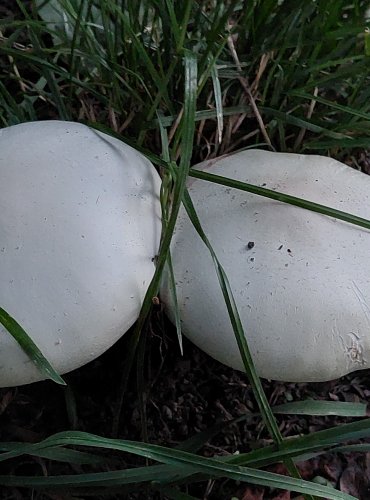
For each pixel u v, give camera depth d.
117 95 0.22
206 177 0.18
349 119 0.23
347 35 0.22
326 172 0.20
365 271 0.18
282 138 0.23
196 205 0.19
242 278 0.18
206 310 0.18
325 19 0.21
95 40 0.23
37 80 0.25
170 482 0.18
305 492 0.16
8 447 0.18
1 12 0.26
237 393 0.22
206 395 0.22
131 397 0.22
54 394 0.22
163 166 0.19
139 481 0.18
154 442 0.22
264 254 0.18
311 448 0.17
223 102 0.23
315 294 0.17
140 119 0.21
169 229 0.16
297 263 0.18
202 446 0.22
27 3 0.26
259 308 0.17
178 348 0.22
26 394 0.21
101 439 0.16
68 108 0.23
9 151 0.18
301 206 0.18
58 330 0.16
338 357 0.18
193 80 0.16
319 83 0.22
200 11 0.21
